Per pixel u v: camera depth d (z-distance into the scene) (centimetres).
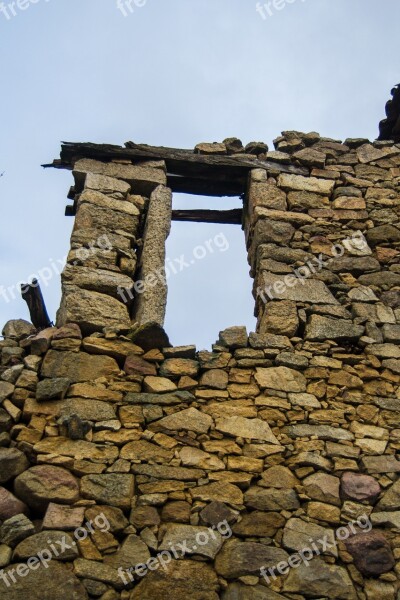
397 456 550
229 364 587
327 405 573
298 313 642
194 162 780
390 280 693
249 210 763
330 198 772
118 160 764
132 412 543
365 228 741
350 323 641
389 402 584
